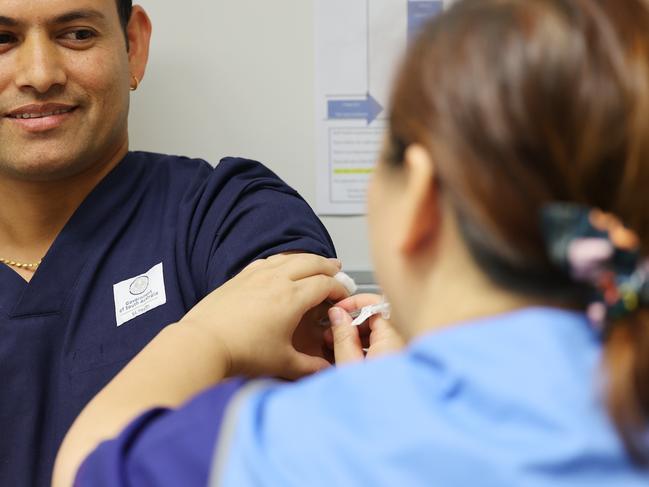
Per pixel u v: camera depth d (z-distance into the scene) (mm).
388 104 525
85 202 1154
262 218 1090
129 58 1238
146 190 1188
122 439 557
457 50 480
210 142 1421
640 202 457
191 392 716
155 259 1118
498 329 473
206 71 1403
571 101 448
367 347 991
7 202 1171
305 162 1409
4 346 1076
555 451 426
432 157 476
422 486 437
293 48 1384
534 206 454
